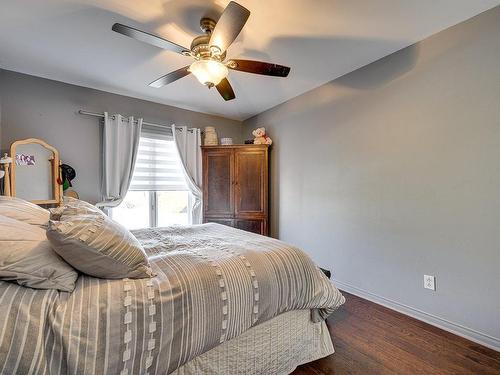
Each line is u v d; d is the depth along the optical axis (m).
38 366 0.78
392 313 2.21
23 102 2.55
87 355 0.84
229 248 1.58
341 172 2.74
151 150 3.42
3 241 0.88
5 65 2.40
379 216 2.39
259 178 3.55
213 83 1.84
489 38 1.70
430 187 2.02
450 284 1.91
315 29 1.92
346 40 2.06
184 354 1.03
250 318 1.25
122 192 3.08
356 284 2.60
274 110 3.65
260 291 1.30
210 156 3.60
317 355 1.61
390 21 1.83
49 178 2.55
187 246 1.67
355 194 2.60
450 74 1.89
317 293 1.54
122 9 1.70
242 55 2.28
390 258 2.30
